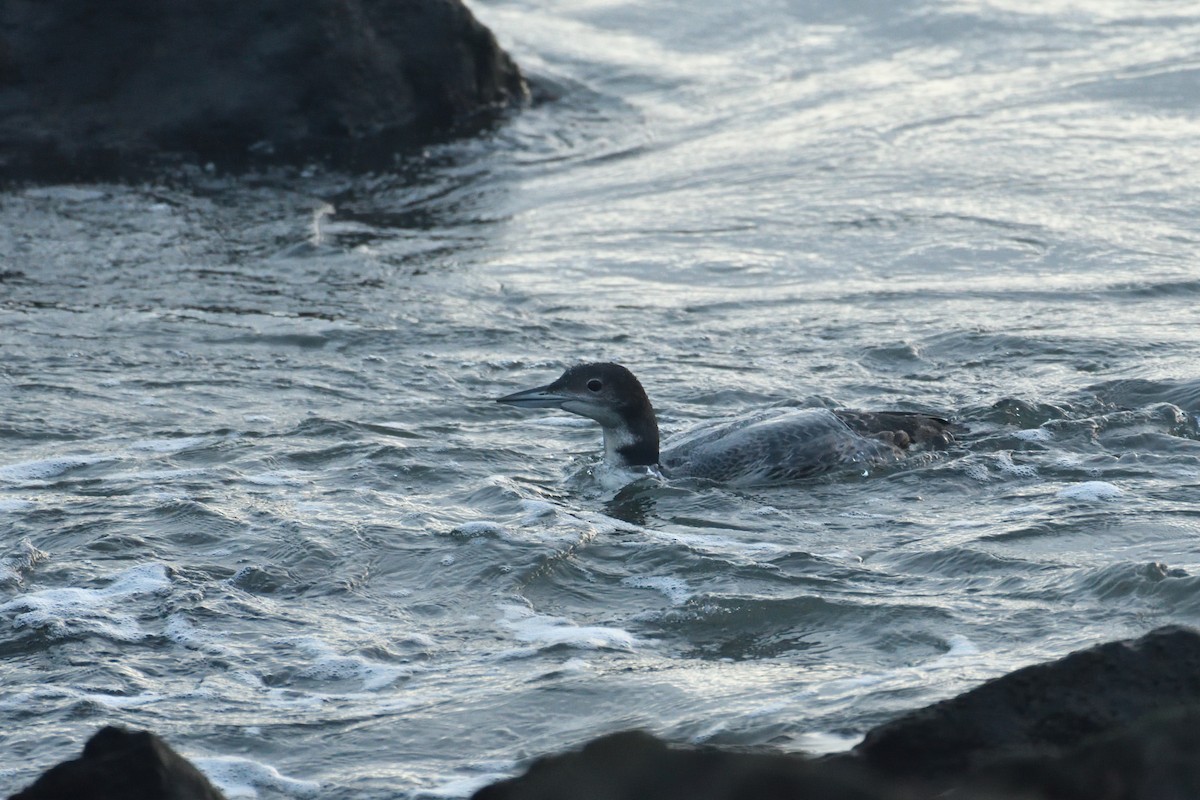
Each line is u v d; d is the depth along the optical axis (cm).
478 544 3522
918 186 6950
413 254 6500
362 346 5378
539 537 3550
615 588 3319
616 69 9262
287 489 3978
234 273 6281
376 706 2725
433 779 2427
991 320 5341
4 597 3262
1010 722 2053
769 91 8825
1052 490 3784
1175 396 4419
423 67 8244
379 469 4138
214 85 7950
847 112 8256
